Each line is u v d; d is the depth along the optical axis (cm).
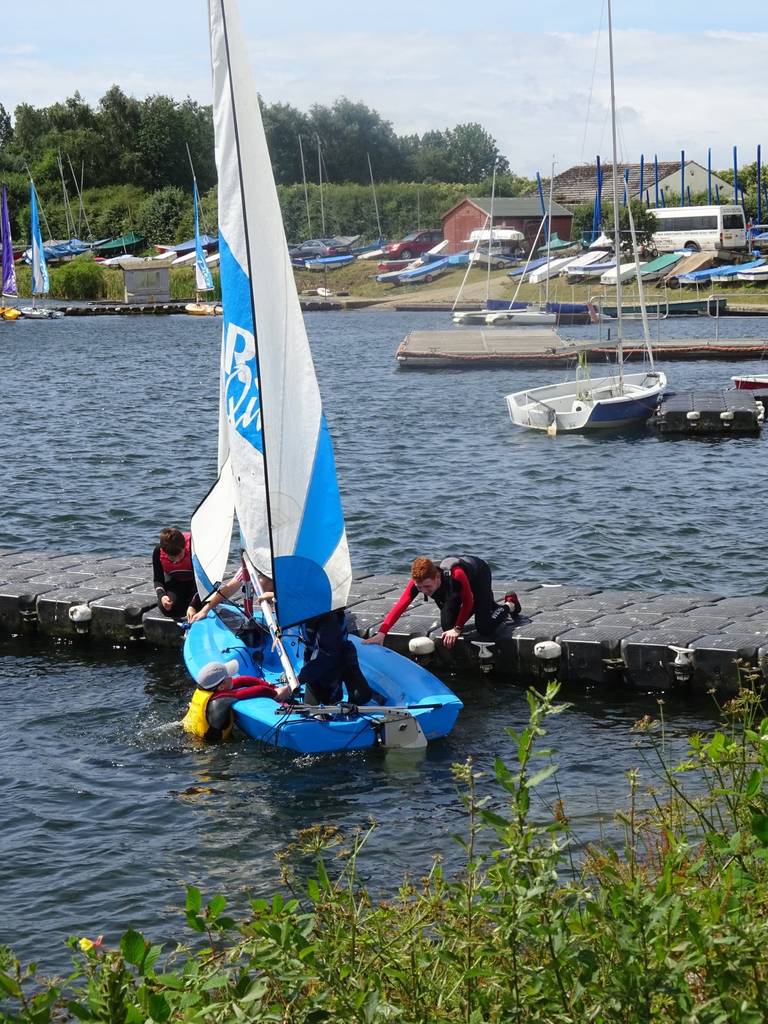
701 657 1184
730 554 1817
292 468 1048
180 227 12131
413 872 814
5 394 4109
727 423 3069
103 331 7362
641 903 429
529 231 10150
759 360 5084
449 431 3238
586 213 10062
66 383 4472
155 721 1148
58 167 13650
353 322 7819
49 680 1281
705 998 436
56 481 2500
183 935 734
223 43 1046
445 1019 440
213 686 1088
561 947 416
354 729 1059
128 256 11488
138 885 809
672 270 8400
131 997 404
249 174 1040
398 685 1128
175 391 4216
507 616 1285
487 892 461
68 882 812
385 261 10344
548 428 3145
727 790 498
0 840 880
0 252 11250
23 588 1467
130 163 13675
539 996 419
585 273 8100
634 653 1208
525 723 1130
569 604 1365
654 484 2414
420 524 2077
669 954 425
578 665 1230
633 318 6838
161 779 1003
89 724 1143
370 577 1526
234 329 1080
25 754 1063
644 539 1928
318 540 1061
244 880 813
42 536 2028
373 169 14650
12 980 385
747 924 430
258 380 1038
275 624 1116
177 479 2538
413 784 984
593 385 3531
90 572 1561
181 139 13925
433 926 552
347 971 436
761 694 1151
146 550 1936
